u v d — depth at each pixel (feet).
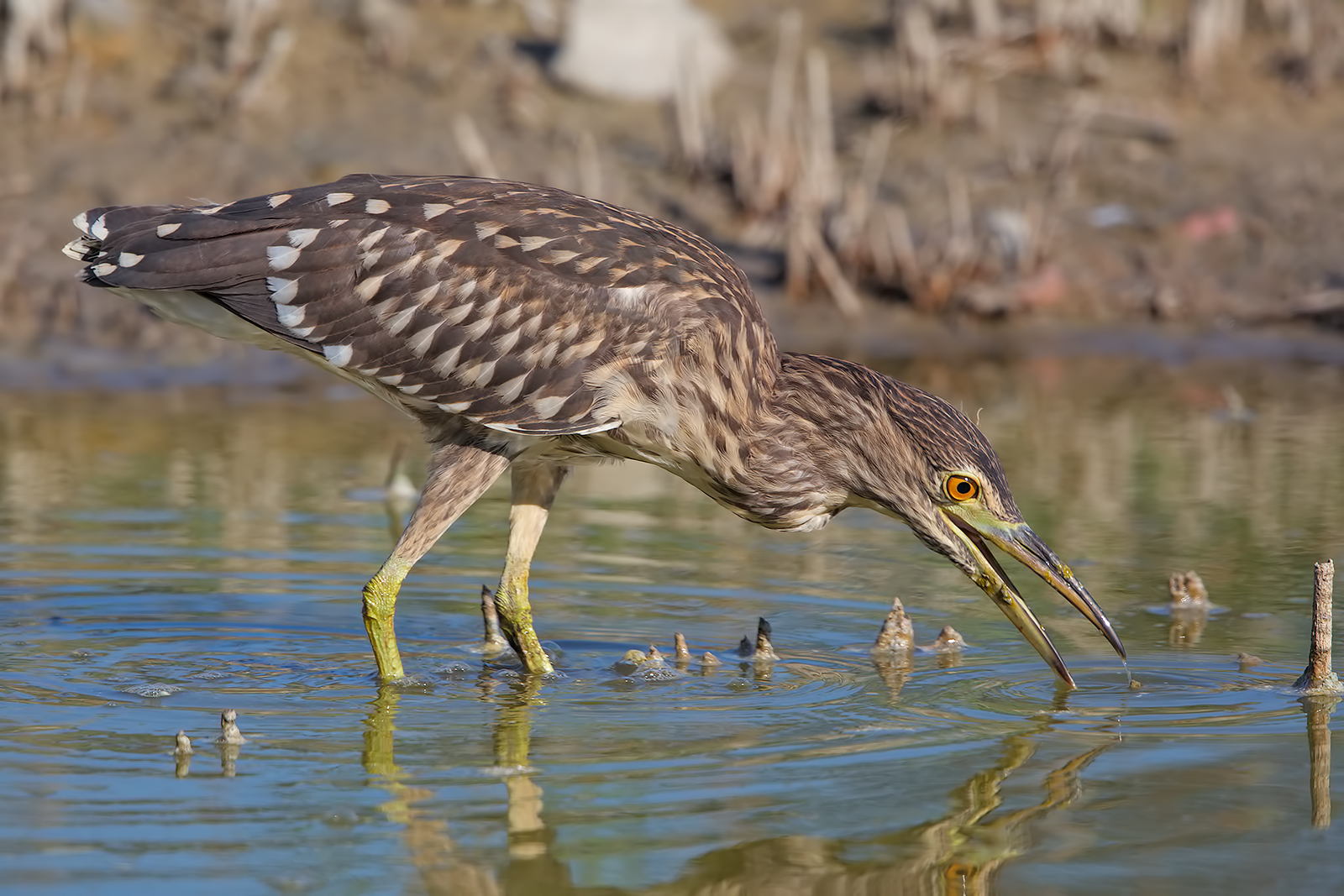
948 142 73.05
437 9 79.66
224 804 25.27
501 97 73.77
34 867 22.89
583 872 23.17
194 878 22.68
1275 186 70.33
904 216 69.00
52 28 72.95
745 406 33.47
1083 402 56.08
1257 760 27.48
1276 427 53.16
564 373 33.09
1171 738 28.53
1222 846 24.04
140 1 76.89
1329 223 68.59
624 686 31.81
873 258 66.69
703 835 24.40
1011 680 31.91
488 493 49.60
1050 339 64.75
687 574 39.73
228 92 72.38
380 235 33.17
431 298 33.09
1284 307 66.03
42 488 45.98
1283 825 24.79
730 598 37.76
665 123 74.02
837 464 33.88
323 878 22.72
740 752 27.86
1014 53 77.51
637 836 24.31
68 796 25.54
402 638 35.29
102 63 73.41
